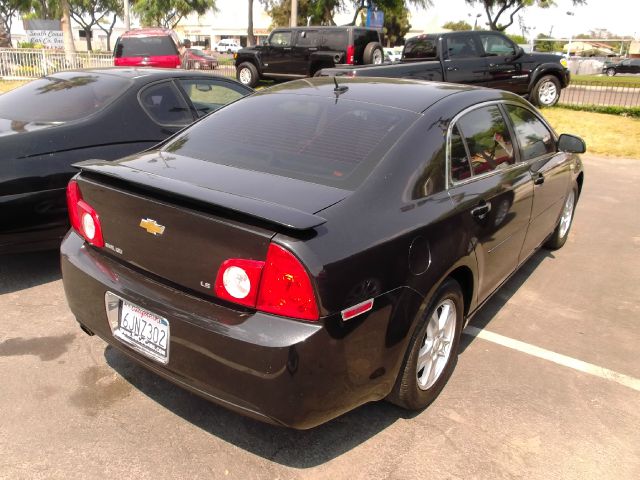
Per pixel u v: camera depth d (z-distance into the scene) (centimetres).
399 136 292
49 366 329
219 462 262
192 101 545
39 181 416
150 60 1753
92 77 521
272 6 3678
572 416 308
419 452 275
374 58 1748
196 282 241
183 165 290
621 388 337
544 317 425
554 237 552
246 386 227
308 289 218
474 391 326
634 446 288
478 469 266
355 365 238
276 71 1830
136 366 332
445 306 302
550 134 477
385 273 244
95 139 455
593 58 4716
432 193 288
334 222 236
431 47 1321
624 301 459
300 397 224
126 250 268
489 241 332
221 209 228
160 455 264
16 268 464
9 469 251
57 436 273
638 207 745
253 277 223
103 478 249
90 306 282
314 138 299
